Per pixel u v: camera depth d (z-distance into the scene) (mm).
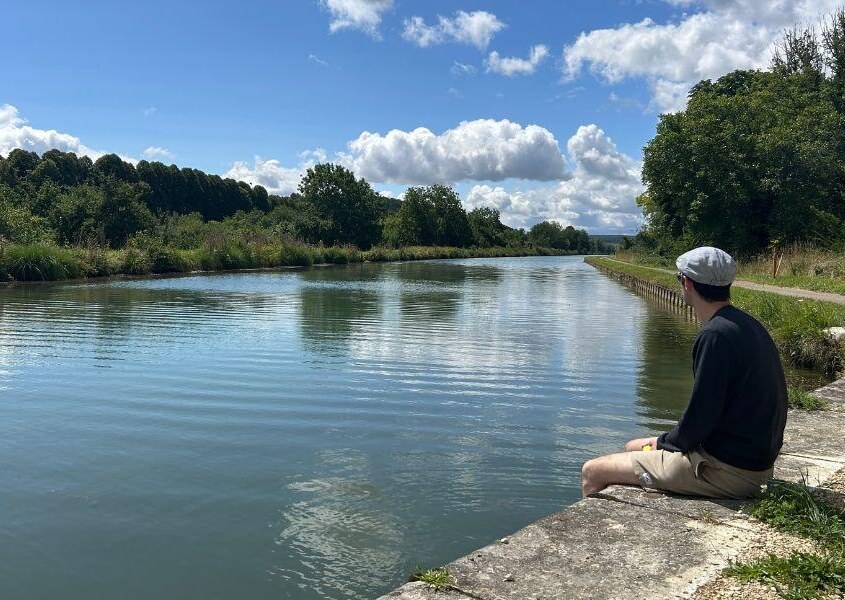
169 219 45469
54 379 9156
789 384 9500
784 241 29078
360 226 71062
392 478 5535
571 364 10812
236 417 7348
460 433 6844
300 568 4047
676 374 10062
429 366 10422
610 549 2818
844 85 34062
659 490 3455
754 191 30312
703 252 3316
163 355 11055
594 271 50125
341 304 20219
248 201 90062
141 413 7473
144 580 3896
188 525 4621
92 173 67375
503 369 10297
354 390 8688
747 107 31969
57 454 6062
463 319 17000
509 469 5777
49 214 38750
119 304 19016
